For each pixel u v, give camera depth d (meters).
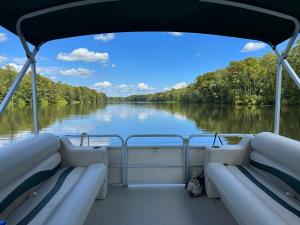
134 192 2.98
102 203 2.70
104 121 22.05
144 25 2.81
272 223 1.44
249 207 1.67
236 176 2.43
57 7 2.11
